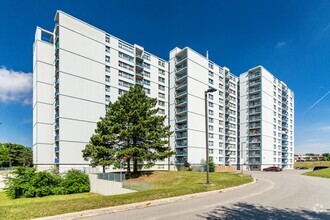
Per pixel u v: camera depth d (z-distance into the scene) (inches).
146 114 1256.2
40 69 1990.7
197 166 2193.7
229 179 950.4
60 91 1788.9
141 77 2434.8
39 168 1882.4
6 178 1093.8
